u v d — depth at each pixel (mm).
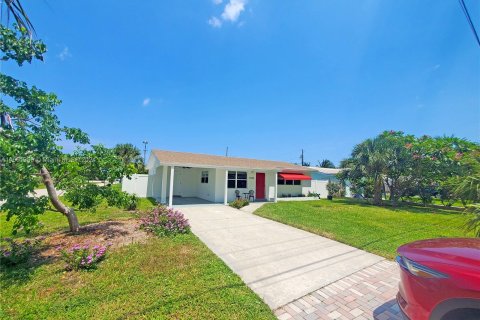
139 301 3928
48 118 5648
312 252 6883
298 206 17156
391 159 20172
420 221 12531
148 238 7379
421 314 2574
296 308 3908
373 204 20469
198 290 4336
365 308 3930
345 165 23719
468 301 2240
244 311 3730
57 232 7879
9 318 3459
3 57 4797
